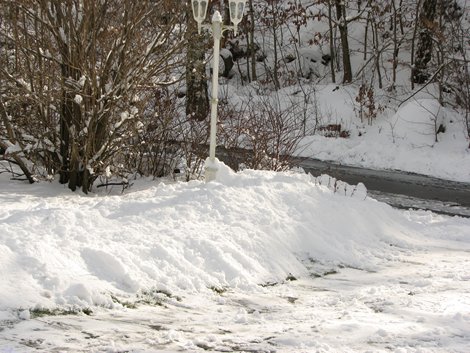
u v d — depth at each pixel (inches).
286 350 201.8
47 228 280.4
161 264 270.8
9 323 210.7
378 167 796.6
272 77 1101.7
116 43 433.1
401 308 251.6
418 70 979.9
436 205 578.6
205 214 327.9
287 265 309.4
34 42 441.4
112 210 325.1
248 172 415.2
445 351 201.3
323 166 777.6
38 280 237.3
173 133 504.1
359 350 202.5
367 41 1173.7
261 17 1149.7
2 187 432.5
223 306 253.1
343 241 354.9
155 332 215.3
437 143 825.5
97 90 431.2
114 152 446.6
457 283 295.6
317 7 1220.5
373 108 911.7
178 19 463.2
